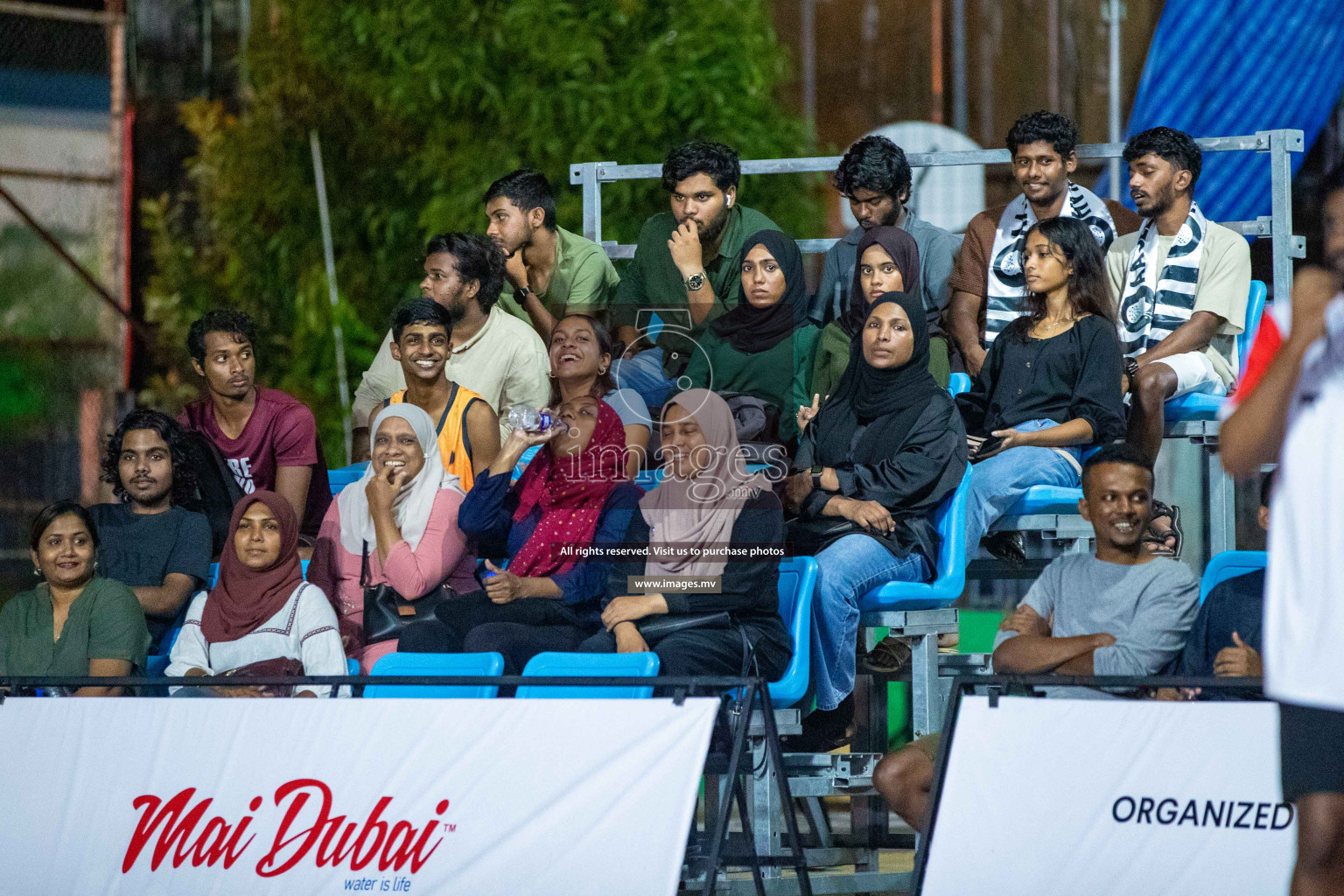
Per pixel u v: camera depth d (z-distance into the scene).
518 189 22.30
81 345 39.16
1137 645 15.52
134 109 40.06
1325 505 9.92
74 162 39.72
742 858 14.63
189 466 20.00
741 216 22.12
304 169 38.69
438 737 13.80
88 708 14.89
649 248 22.02
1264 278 25.75
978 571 21.23
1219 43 30.17
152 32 40.25
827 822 20.25
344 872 13.70
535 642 16.48
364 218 37.81
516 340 21.14
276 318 38.84
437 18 35.44
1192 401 20.88
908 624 17.80
